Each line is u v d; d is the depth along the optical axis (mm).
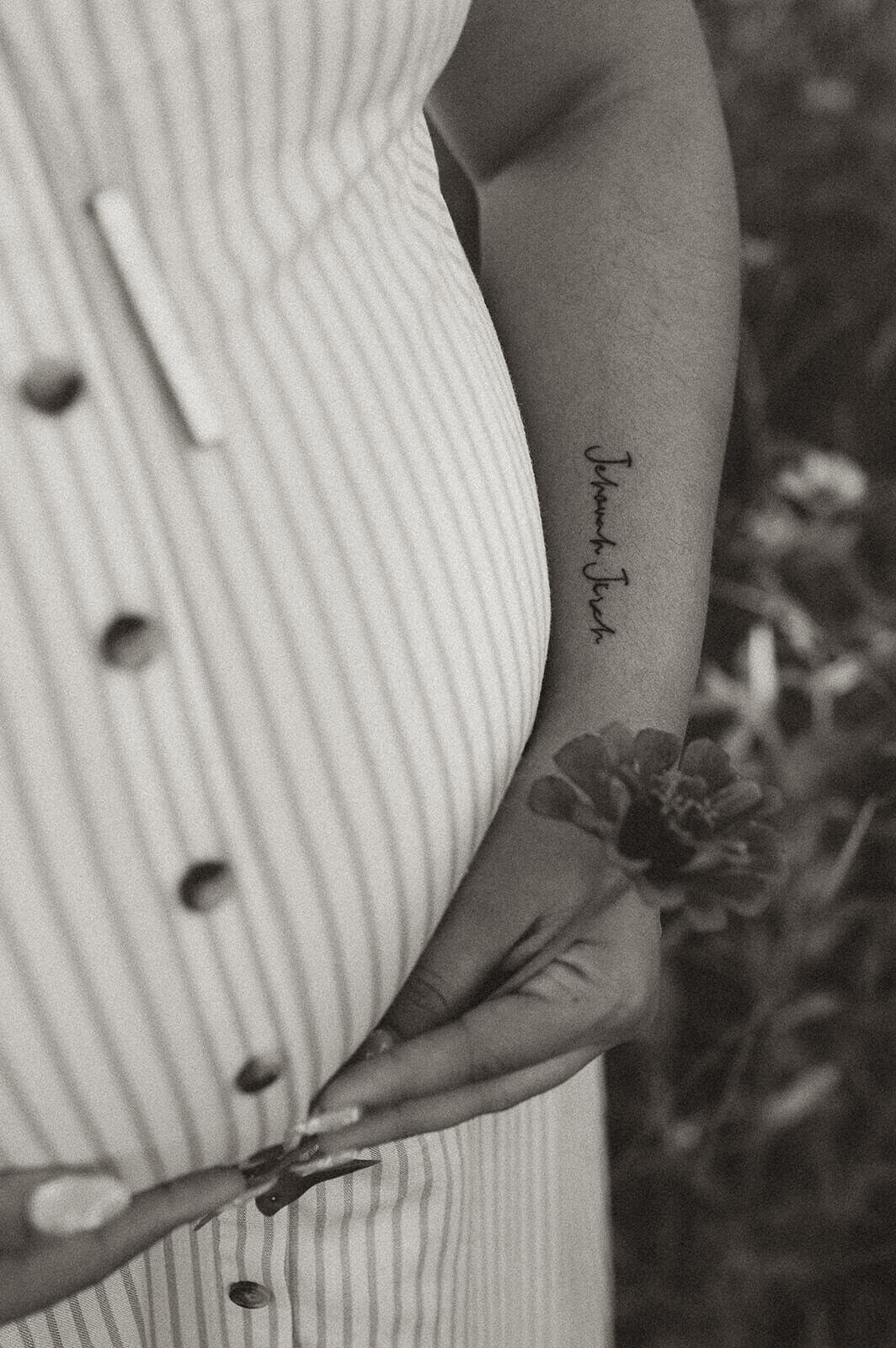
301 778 552
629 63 748
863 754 1324
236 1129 571
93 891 519
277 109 545
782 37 1632
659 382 716
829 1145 1358
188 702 522
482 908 639
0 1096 532
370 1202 668
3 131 496
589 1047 650
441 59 625
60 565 498
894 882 1396
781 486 1474
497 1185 767
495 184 771
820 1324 1302
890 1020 1372
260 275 552
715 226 737
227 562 535
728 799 556
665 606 693
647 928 648
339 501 561
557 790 551
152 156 523
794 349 1675
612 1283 1327
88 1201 531
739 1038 1381
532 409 725
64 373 494
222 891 535
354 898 571
